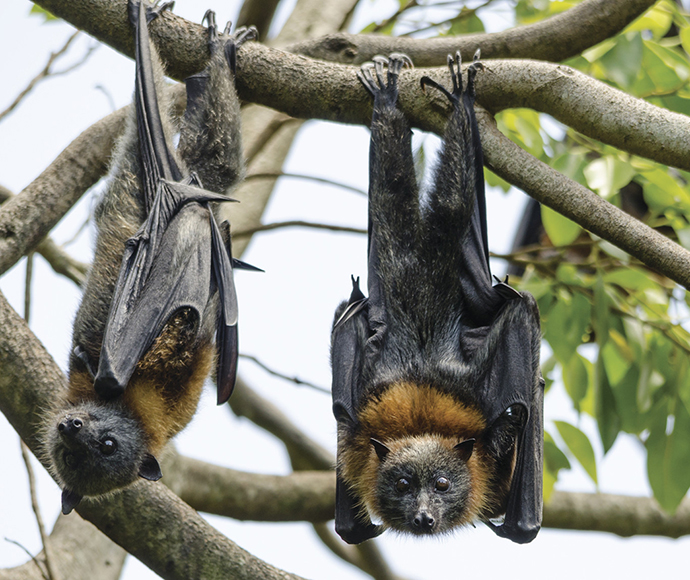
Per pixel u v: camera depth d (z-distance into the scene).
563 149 18.50
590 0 16.20
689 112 17.42
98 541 18.52
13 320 15.21
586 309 18.00
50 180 16.05
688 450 17.44
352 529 15.04
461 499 14.45
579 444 18.14
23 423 14.99
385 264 14.68
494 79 14.70
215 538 15.33
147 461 14.43
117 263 14.42
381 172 14.52
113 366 13.12
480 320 14.84
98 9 14.50
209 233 14.36
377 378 14.80
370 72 14.80
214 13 14.88
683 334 17.97
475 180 14.38
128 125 14.98
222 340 13.99
